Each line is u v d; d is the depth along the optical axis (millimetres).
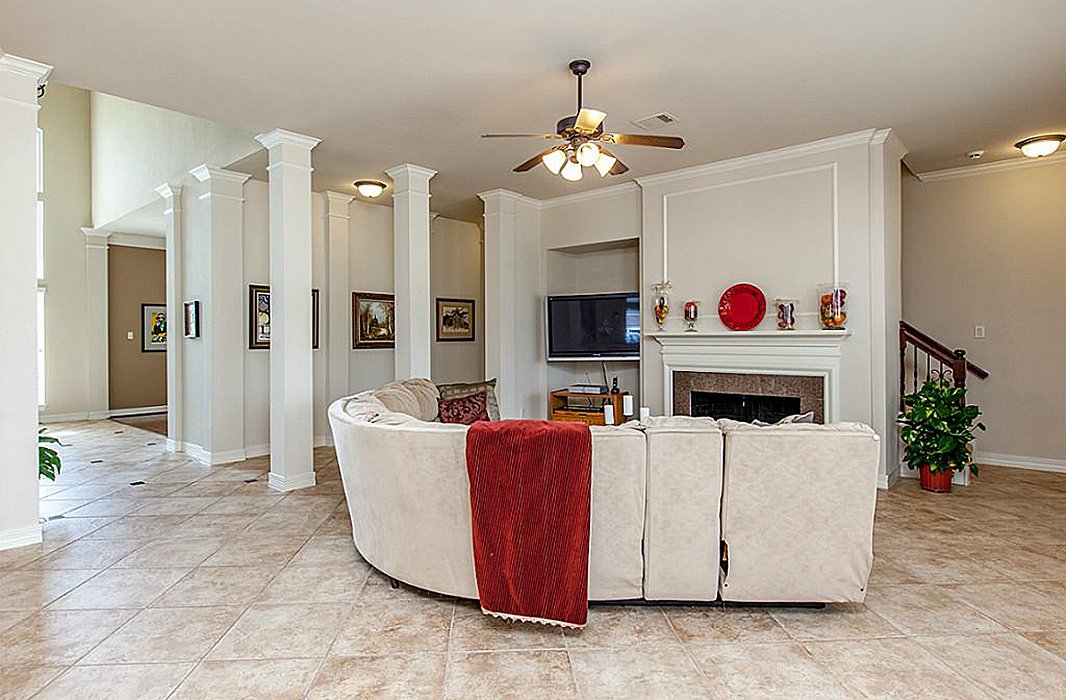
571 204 6703
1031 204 5352
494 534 2439
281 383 4652
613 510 2496
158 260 9680
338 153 5160
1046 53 3391
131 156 7449
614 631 2443
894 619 2525
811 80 3748
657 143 3359
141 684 2086
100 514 4055
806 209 4996
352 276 6797
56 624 2512
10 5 2875
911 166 5602
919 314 5895
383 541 2840
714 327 5504
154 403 9625
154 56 3408
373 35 3186
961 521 3834
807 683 2070
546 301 6859
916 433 4578
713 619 2535
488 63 3506
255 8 2912
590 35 3184
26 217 3449
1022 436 5426
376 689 2057
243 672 2160
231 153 5391
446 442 2561
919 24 3072
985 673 2129
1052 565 3107
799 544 2467
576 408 6637
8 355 3393
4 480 3385
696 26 3094
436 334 7707
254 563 3184
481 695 2020
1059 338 5250
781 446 2432
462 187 6328
